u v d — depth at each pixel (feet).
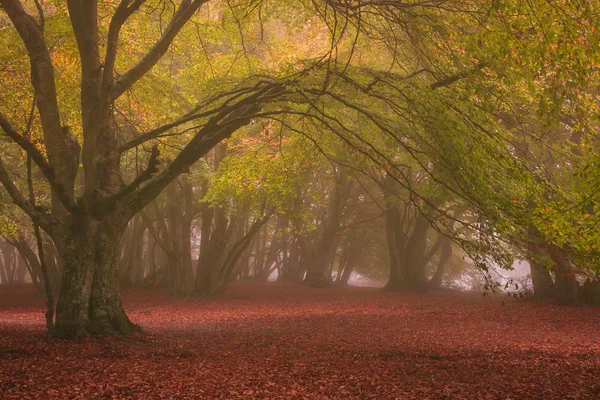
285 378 31.35
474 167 34.32
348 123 61.62
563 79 30.71
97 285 45.47
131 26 64.28
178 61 90.94
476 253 34.71
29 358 35.58
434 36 38.47
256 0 49.11
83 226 45.03
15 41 53.11
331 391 28.48
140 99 60.64
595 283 87.81
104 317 45.06
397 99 42.19
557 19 30.91
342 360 37.65
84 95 47.06
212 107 60.03
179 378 30.71
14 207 85.56
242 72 67.05
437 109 36.52
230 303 96.84
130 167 92.99
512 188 35.32
